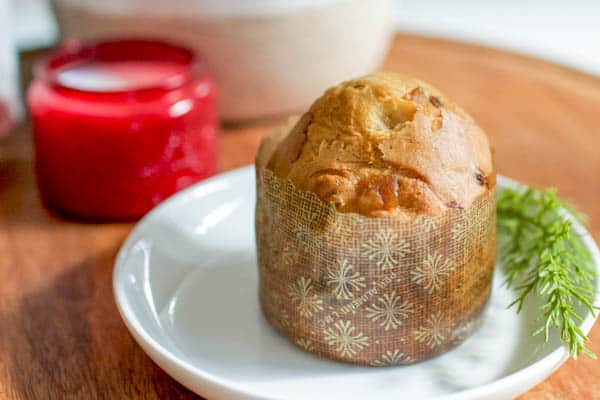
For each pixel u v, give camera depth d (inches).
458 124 12.6
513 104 20.4
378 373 12.7
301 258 12.5
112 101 16.2
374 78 12.7
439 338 12.7
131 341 13.8
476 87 21.3
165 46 17.6
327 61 18.8
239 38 18.0
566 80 21.6
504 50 23.6
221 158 18.7
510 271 14.2
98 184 16.5
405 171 12.1
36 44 25.2
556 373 13.0
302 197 12.3
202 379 11.6
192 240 15.0
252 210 15.7
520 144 18.8
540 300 13.5
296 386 12.5
